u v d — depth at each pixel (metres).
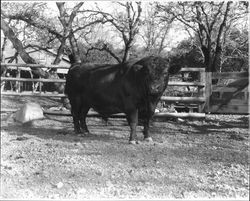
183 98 11.87
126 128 10.57
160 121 11.68
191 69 11.98
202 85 11.92
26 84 15.16
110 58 26.17
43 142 8.45
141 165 6.43
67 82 9.45
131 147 7.89
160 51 23.23
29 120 11.05
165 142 8.48
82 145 8.07
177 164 6.52
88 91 8.94
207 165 6.47
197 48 24.27
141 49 25.27
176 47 25.70
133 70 8.22
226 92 12.34
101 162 6.62
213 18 19.36
